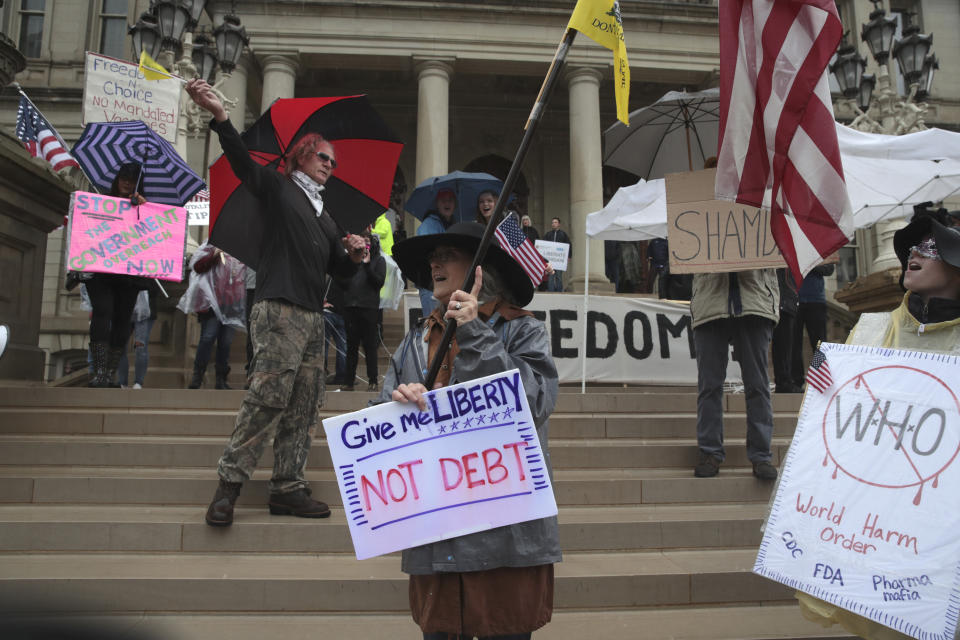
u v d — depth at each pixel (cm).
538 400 197
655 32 1616
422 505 188
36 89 1698
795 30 298
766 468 408
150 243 509
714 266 406
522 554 183
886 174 625
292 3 1516
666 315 788
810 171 293
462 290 195
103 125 567
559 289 1161
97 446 421
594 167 1523
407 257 234
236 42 984
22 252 641
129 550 331
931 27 1919
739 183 303
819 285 672
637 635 277
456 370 192
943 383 209
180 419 468
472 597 184
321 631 277
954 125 1848
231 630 276
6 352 601
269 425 341
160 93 716
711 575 309
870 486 210
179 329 830
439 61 1547
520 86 1853
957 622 185
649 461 454
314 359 361
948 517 195
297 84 1803
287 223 347
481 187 662
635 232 761
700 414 430
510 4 1564
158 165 566
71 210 493
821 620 215
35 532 329
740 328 414
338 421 193
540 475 187
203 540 333
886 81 1030
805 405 233
